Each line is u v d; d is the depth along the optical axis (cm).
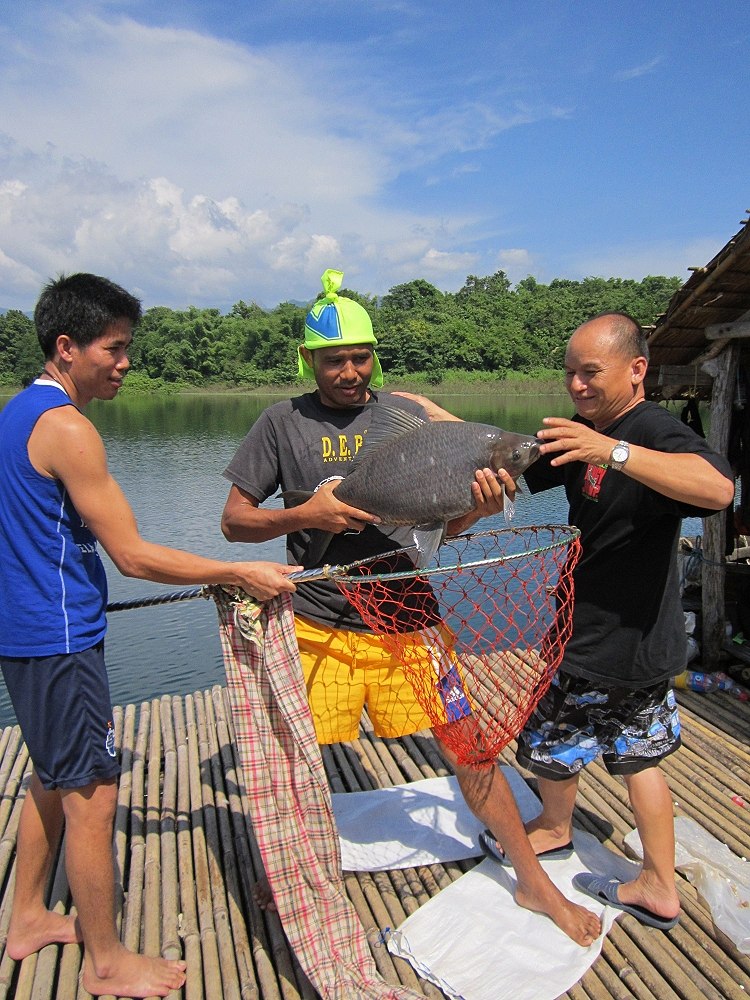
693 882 323
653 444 266
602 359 272
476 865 336
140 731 478
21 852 286
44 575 248
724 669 542
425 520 277
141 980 274
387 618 297
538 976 273
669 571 276
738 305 522
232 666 276
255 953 293
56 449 244
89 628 257
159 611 935
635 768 289
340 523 279
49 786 256
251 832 364
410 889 323
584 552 286
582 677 285
